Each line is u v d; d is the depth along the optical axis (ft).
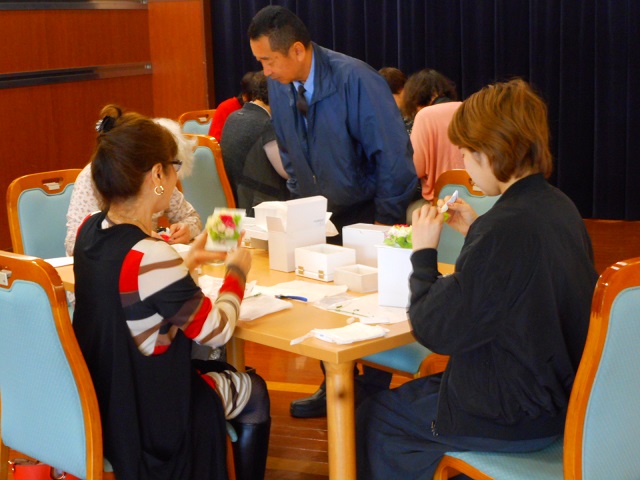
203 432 6.72
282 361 12.89
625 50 20.24
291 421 10.69
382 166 10.14
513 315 5.65
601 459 5.57
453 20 21.85
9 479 9.14
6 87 19.01
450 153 12.60
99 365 6.31
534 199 5.76
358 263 8.48
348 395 6.42
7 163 19.22
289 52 9.73
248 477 7.39
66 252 10.36
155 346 6.29
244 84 15.14
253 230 9.32
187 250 8.79
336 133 10.15
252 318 6.90
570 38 20.66
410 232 7.07
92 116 21.67
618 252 18.47
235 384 7.31
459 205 7.09
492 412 5.99
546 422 6.09
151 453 6.39
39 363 6.26
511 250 5.56
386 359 8.62
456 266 5.80
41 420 6.48
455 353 5.79
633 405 5.57
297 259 8.29
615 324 5.25
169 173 6.55
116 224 6.35
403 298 7.15
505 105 5.78
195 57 23.11
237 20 23.62
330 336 6.33
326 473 9.39
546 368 5.78
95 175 6.38
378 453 6.63
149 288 6.14
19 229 10.39
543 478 5.89
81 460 6.30
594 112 20.89
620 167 20.92
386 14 22.39
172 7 23.04
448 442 6.31
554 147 21.43
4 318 6.32
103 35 21.80
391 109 10.10
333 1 22.90
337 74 10.02
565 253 5.72
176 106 23.68
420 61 22.40
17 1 19.12
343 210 10.52
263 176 12.67
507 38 21.39
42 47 19.97
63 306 5.98
